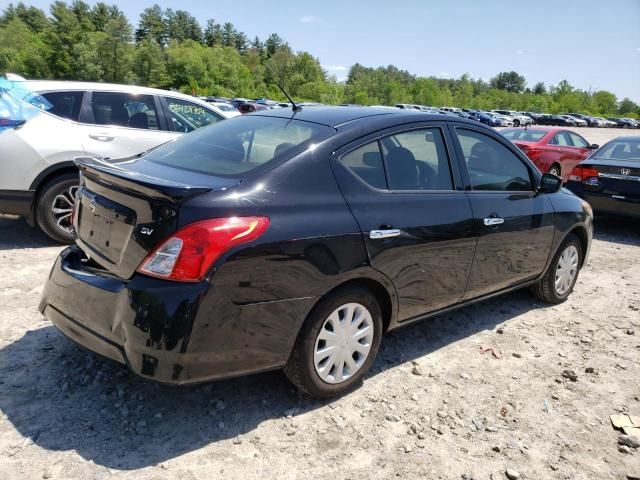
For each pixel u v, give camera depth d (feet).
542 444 9.62
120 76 335.06
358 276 9.99
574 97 384.68
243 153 10.28
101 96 19.80
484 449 9.37
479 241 12.51
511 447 9.46
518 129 44.21
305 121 11.20
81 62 323.78
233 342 8.60
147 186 8.29
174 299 8.09
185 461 8.49
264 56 503.61
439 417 10.20
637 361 13.08
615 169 27.14
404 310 11.30
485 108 381.40
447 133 12.51
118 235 8.98
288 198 9.28
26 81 18.85
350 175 10.27
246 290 8.57
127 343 8.33
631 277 20.25
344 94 373.20
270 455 8.80
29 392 9.97
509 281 14.15
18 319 12.87
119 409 9.68
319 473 8.48
